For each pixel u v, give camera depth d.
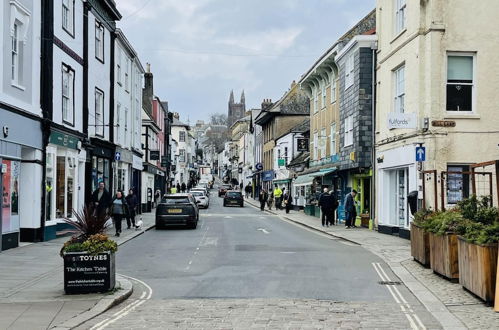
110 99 29.30
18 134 17.11
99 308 9.11
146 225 28.25
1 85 16.02
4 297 10.01
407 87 21.09
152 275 13.04
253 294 10.60
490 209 10.52
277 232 25.14
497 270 8.90
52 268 13.48
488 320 8.33
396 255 16.31
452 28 19.45
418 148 18.38
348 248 18.56
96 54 26.75
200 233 24.41
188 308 9.38
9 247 16.92
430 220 13.44
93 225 10.70
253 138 85.50
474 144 19.36
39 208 18.89
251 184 87.25
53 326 7.91
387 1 23.91
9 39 16.58
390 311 9.12
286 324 8.17
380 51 24.97
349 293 10.70
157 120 53.31
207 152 199.12
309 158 43.28
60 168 21.30
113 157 29.27
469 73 19.72
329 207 28.25
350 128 29.58
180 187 70.50
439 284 11.37
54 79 20.12
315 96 40.66
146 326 8.12
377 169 25.17
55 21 20.28
